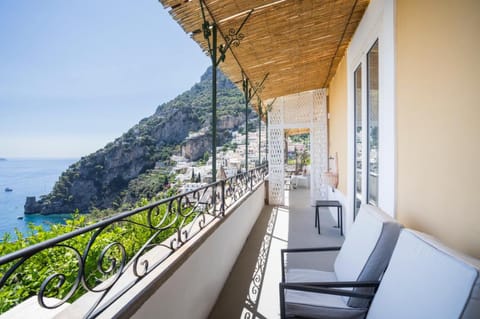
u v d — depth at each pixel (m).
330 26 3.50
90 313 1.14
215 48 2.95
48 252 2.06
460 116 1.32
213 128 3.11
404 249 1.41
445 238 1.46
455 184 1.37
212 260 2.46
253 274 3.05
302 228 4.95
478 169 1.19
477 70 1.19
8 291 1.75
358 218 2.21
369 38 3.07
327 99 7.20
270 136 7.47
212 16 2.75
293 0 2.72
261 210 6.50
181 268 1.81
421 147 1.73
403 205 2.01
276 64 4.56
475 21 1.19
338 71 5.45
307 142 20.75
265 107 7.73
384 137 2.36
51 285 1.88
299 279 2.10
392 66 2.14
